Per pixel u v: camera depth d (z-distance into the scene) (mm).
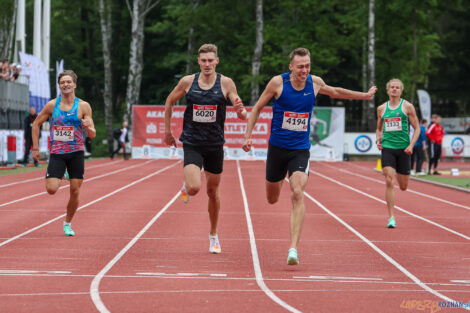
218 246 16953
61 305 10914
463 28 116438
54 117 18891
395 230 21906
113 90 122125
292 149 15523
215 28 90188
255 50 83312
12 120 53750
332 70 108625
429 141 51250
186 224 22594
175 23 104812
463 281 13602
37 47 66875
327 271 14586
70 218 19750
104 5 81938
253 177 46625
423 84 118625
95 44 122750
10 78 54406
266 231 21234
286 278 13594
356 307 11039
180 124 74562
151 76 118500
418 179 45812
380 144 23547
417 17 90688
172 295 11750
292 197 15078
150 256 16250
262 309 10773
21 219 23156
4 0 64688
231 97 15570
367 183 43188
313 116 74500
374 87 16016
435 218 25391
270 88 15445
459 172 54531
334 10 100562
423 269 15055
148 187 37250
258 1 83062
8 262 15070
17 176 42688
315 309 10852
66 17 125500
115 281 12992
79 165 19141
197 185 15219
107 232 20469
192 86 15492
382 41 94875
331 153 74625
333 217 25344
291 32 87812
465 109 121000
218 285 12719
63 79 18828
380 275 14195
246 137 15711
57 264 14898
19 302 11109
